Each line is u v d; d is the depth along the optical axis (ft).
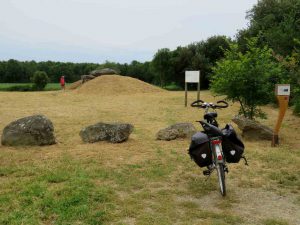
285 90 33.71
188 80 71.51
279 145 34.86
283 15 95.71
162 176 24.68
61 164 26.76
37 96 98.73
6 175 24.31
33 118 33.55
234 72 41.11
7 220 16.88
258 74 41.01
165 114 59.98
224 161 21.30
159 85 183.01
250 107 44.24
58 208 18.39
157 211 18.67
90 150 31.22
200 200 20.58
